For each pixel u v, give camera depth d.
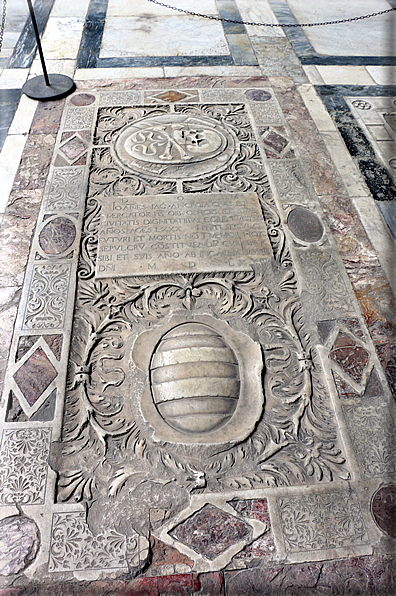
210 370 3.16
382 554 2.59
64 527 2.63
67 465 2.85
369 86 5.95
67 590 2.44
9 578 2.47
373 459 2.93
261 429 3.02
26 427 2.98
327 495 2.78
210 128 5.20
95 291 3.68
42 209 4.26
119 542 2.59
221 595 2.46
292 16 7.31
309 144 5.07
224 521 2.68
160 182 4.53
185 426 2.99
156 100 5.56
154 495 2.75
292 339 3.47
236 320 3.54
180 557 2.56
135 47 6.48
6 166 4.65
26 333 3.43
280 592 2.48
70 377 3.22
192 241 3.99
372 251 4.07
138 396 3.12
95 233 4.07
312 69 6.22
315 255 4.01
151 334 3.43
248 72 6.11
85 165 4.69
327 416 3.12
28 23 6.80
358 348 3.45
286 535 2.64
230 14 7.27
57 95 5.50
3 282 3.71
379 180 4.71
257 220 4.20
